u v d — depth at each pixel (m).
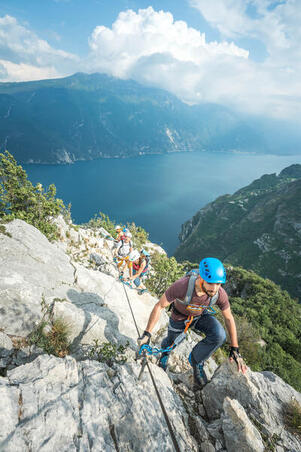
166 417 2.25
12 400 2.33
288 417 3.48
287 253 156.12
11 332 3.96
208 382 3.66
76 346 4.41
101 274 7.41
